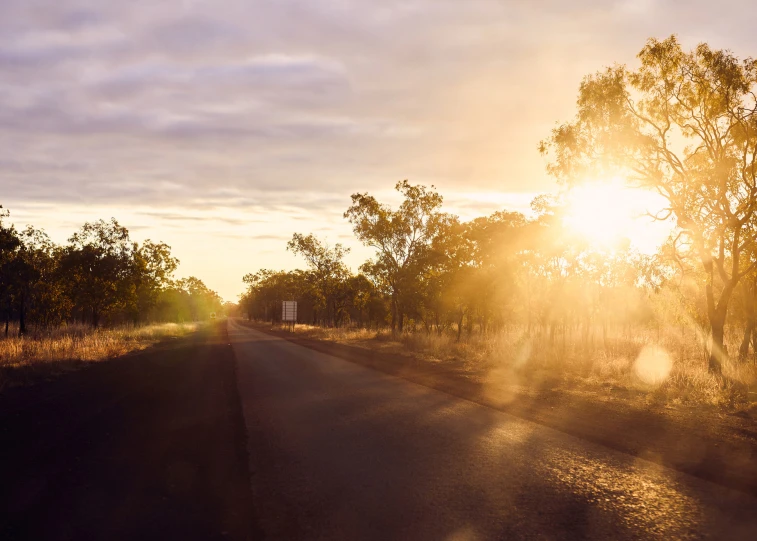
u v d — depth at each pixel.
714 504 6.10
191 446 8.97
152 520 5.60
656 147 19.48
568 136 20.34
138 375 19.77
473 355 27.16
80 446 8.84
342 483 7.00
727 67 18.25
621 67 20.27
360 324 70.81
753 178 18.11
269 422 11.19
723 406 12.59
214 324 127.06
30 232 39.44
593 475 7.27
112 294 44.66
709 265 19.11
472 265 39.28
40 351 24.53
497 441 9.30
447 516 5.79
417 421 11.16
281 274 110.06
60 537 5.11
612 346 28.28
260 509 6.01
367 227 44.44
